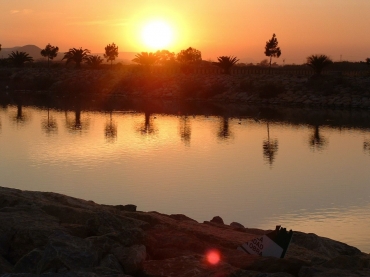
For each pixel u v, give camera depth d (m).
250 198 20.62
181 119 54.28
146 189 21.66
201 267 7.54
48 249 6.85
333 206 19.59
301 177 25.34
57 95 92.62
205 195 20.80
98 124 47.84
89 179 23.55
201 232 9.62
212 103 79.69
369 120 57.06
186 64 111.81
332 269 7.38
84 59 120.38
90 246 7.13
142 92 95.62
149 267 7.54
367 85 80.62
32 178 23.69
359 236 15.86
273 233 8.60
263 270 7.65
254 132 44.69
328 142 39.56
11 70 116.44
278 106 75.44
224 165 28.08
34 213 8.87
